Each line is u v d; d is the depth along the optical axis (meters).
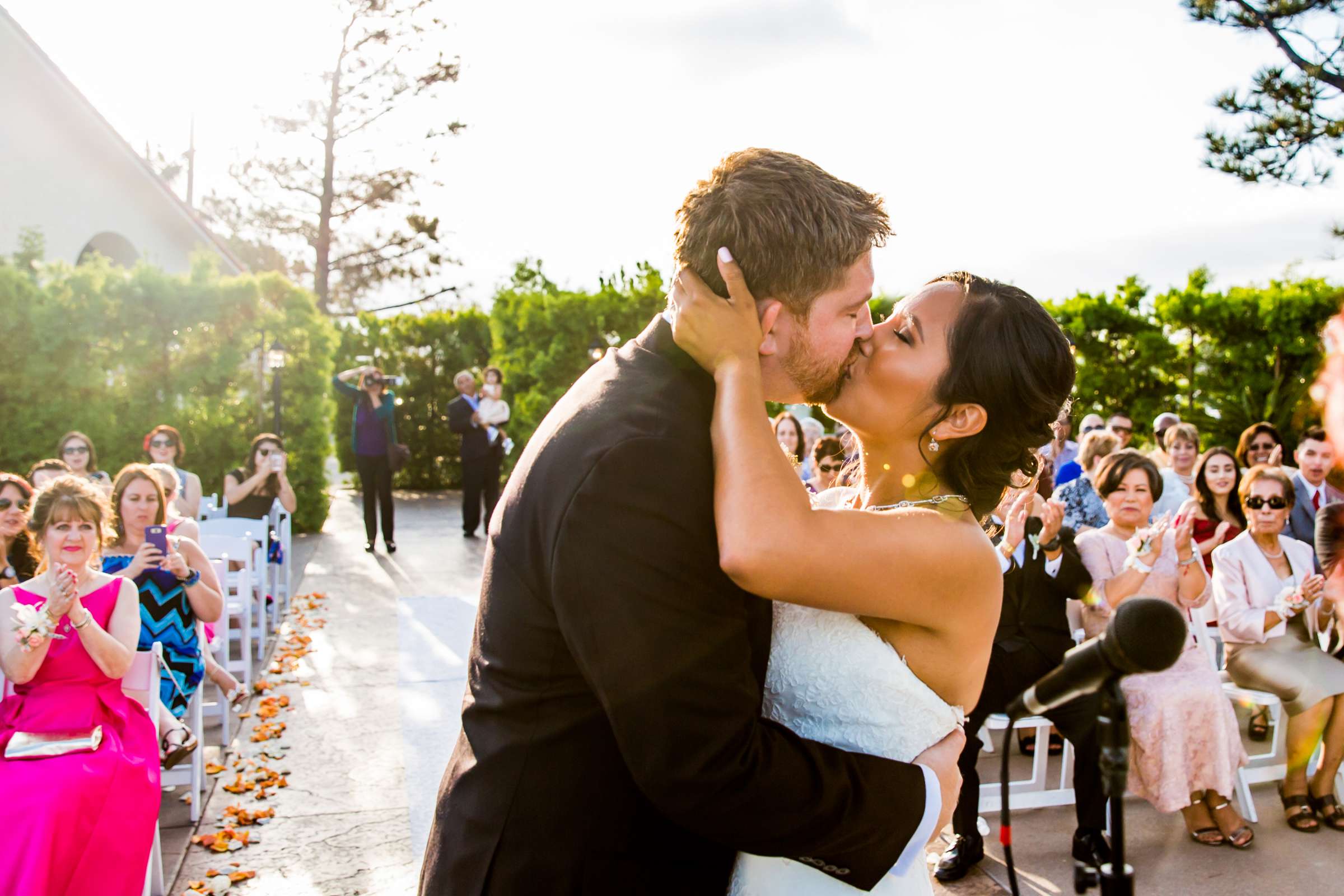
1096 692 1.28
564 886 1.15
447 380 16.53
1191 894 3.25
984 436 1.44
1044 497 4.93
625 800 1.16
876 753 1.32
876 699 1.31
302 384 11.23
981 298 1.42
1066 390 1.45
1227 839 3.62
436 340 16.50
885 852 1.21
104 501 3.21
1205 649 4.12
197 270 10.16
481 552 9.87
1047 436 1.46
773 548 1.09
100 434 9.45
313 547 10.21
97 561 3.30
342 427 16.30
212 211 28.39
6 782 2.67
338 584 8.14
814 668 1.34
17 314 9.01
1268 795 4.14
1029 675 3.35
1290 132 7.84
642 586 1.08
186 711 3.78
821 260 1.20
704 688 1.09
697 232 1.24
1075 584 3.67
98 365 9.48
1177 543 3.80
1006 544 3.43
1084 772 3.40
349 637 6.38
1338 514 3.83
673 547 1.10
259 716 4.81
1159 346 11.92
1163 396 12.34
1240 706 5.32
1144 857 3.53
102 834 2.70
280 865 3.33
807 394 1.34
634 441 1.12
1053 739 4.58
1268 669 3.97
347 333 16.36
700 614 1.11
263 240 26.36
